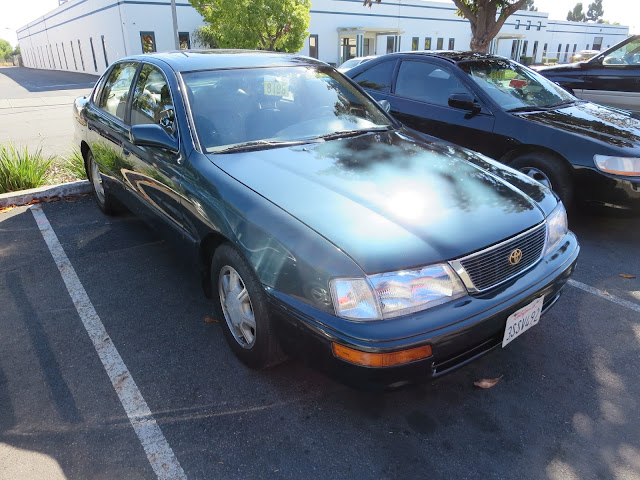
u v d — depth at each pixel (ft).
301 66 12.16
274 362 8.23
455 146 10.80
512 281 7.54
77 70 126.31
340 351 6.53
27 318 10.47
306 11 69.92
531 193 8.82
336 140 10.25
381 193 7.93
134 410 7.90
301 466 6.88
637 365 8.98
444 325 6.61
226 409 7.92
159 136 9.62
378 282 6.48
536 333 9.98
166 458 7.00
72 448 7.18
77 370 8.86
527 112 15.38
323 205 7.54
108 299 11.20
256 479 6.67
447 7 122.31
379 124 11.65
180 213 9.63
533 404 8.04
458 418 7.76
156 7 83.30
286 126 10.46
